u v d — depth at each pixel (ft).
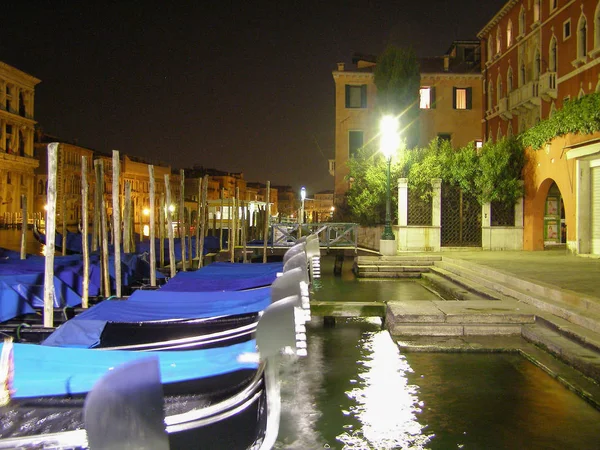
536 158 66.28
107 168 208.03
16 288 28.14
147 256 47.32
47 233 25.61
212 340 21.75
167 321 22.47
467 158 69.36
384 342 28.45
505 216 70.28
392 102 107.24
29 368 15.30
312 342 28.58
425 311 29.17
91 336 21.45
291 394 20.62
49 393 14.83
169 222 44.34
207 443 13.41
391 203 79.10
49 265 25.46
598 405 18.75
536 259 54.19
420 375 22.81
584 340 23.62
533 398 19.99
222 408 13.58
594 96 50.47
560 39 89.76
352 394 20.61
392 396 20.35
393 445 16.21
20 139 191.72
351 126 129.18
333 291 49.19
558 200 72.13
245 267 41.60
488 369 23.52
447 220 70.18
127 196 52.16
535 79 98.63
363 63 136.98
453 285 46.44
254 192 346.95
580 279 37.04
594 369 20.94
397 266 60.18
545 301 29.91
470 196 70.28
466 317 28.48
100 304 25.26
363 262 61.46
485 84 125.08
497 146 70.08
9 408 14.56
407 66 107.34
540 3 96.94
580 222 55.72
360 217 90.89
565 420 17.94
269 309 11.96
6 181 180.24
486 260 53.62
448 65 133.39
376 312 31.89
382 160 82.02
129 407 8.20
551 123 59.88
